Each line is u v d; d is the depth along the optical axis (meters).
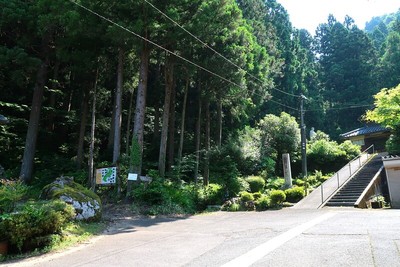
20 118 21.30
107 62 18.73
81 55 16.97
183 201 14.42
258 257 5.29
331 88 49.34
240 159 22.14
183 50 16.95
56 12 14.84
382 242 5.68
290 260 4.98
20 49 16.22
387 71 43.09
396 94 20.08
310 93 46.66
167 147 23.09
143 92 15.58
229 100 21.70
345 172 21.23
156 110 24.30
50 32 17.88
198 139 20.58
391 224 7.41
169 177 17.70
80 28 14.47
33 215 6.94
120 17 14.64
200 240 7.25
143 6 14.02
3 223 6.51
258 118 34.69
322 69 52.41
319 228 7.53
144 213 12.84
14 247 6.68
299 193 15.84
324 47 55.34
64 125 23.61
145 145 24.67
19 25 17.67
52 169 19.42
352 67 48.47
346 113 45.50
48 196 10.12
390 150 22.50
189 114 24.77
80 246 7.28
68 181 11.04
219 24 15.66
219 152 21.62
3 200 7.63
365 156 26.55
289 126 25.61
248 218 10.97
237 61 18.34
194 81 21.36
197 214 13.27
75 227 8.82
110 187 15.54
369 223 7.76
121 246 7.06
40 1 15.41
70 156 22.70
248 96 23.16
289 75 39.12
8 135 20.61
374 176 18.38
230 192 17.33
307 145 29.05
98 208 10.52
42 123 22.73
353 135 33.53
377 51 51.47
